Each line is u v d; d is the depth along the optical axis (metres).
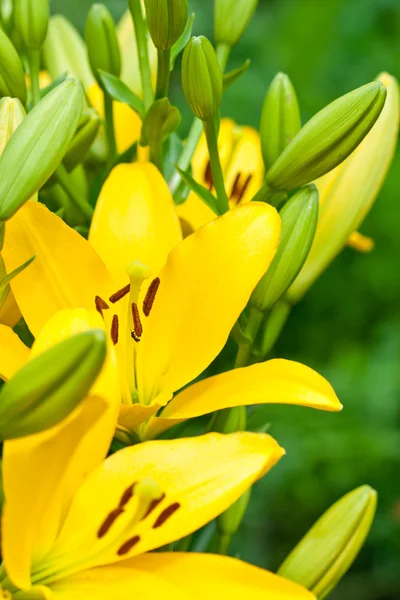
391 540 2.25
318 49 2.95
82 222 1.13
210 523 1.13
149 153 1.11
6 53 1.08
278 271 1.07
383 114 1.14
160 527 0.97
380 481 2.27
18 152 0.98
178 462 0.98
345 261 2.62
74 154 1.10
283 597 0.95
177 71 2.79
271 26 3.13
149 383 1.05
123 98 1.11
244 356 1.08
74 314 0.95
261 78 2.88
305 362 2.55
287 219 1.07
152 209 1.06
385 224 2.59
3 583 0.97
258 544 2.27
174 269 1.03
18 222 1.01
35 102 1.13
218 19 1.15
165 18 1.06
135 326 1.03
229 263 1.02
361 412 2.34
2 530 0.94
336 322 2.64
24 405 0.92
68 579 0.98
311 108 2.84
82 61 1.24
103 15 1.13
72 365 0.91
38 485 0.96
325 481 2.28
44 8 1.12
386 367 2.37
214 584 0.96
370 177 1.13
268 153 1.11
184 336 1.04
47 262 1.02
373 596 2.29
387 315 2.62
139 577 0.97
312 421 2.29
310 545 1.08
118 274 1.05
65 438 0.96
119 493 0.98
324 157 1.05
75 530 0.98
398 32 2.96
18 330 1.08
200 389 1.02
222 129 1.22
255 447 0.97
